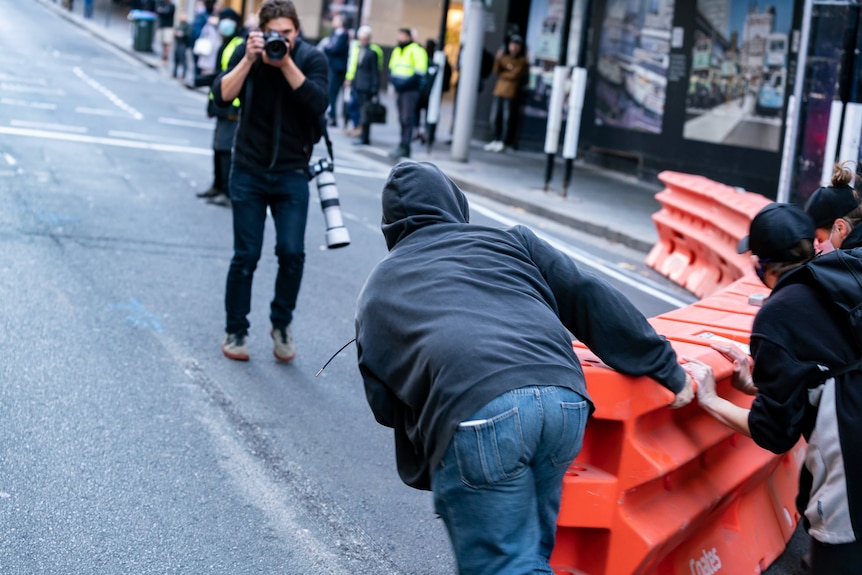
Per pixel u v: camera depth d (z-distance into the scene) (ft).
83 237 28.89
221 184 36.17
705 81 51.90
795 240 10.30
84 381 18.31
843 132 29.68
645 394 10.09
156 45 123.65
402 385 9.05
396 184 10.11
